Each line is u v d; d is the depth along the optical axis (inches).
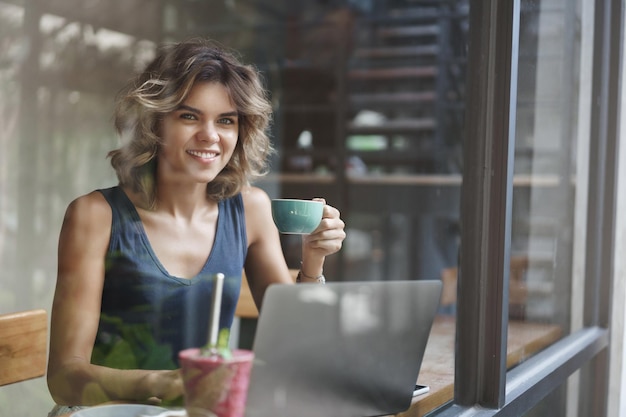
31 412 35.7
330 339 37.4
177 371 34.4
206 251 42.4
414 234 225.3
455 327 53.5
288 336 35.3
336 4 243.3
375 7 245.4
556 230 73.4
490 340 52.2
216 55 45.1
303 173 240.1
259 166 48.3
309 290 36.0
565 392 70.9
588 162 79.8
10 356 35.2
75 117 42.3
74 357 35.9
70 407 34.7
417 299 42.3
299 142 242.1
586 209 79.7
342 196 235.9
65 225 37.9
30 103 42.0
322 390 37.4
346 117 245.6
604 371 81.4
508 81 51.1
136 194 39.9
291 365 35.7
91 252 37.8
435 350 56.7
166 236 40.5
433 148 234.7
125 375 34.7
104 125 41.6
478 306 52.6
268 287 34.2
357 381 39.5
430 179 227.9
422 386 48.5
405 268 220.4
